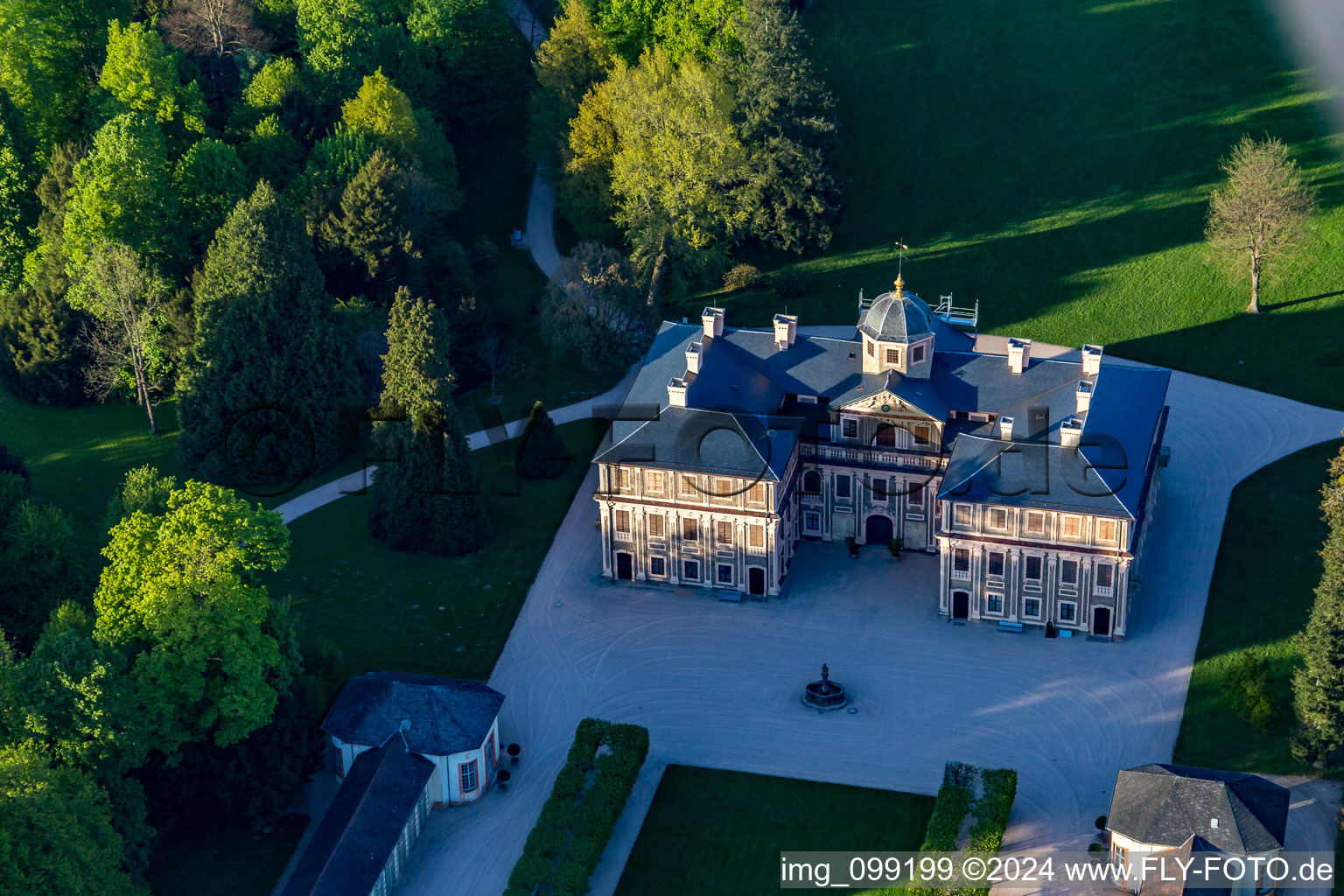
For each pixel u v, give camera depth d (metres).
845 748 107.56
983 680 113.12
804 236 167.38
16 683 90.69
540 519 133.75
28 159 159.25
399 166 159.25
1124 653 114.81
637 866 98.44
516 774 106.62
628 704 112.62
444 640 119.38
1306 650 101.19
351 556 129.12
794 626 120.00
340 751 104.19
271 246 137.12
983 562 116.94
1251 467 134.00
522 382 153.62
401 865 97.94
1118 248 164.00
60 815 84.50
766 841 100.06
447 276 158.88
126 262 141.38
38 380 149.12
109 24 165.12
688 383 123.88
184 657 96.62
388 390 126.69
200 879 98.25
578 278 150.38
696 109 157.62
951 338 133.12
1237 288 156.75
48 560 115.19
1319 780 102.19
